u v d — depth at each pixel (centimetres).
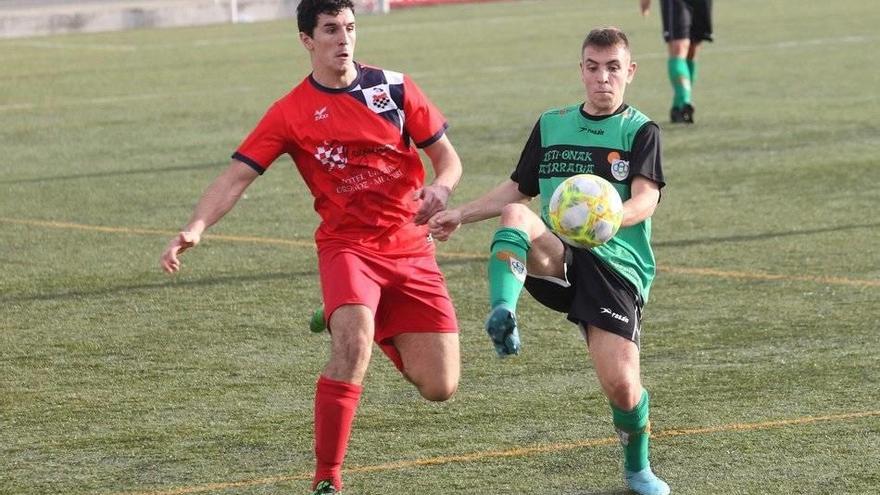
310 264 2986
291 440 1917
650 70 6419
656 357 2264
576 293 1677
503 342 1548
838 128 4612
